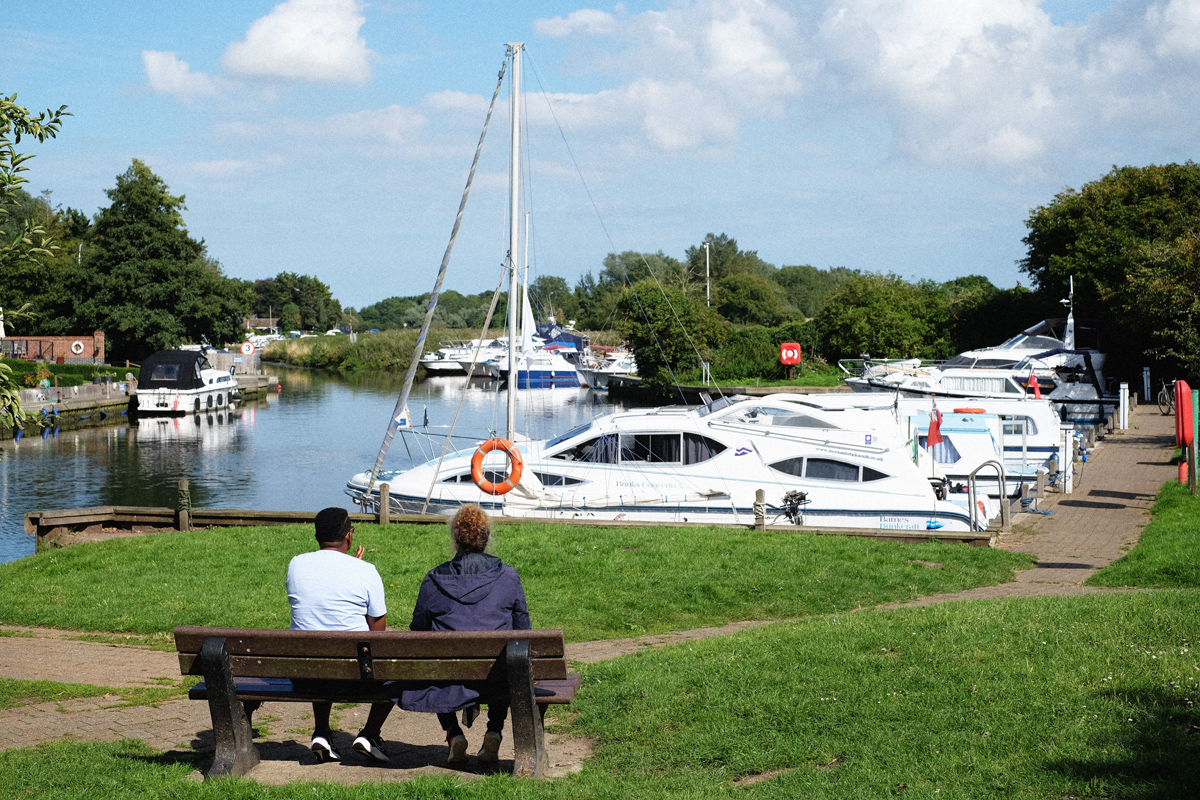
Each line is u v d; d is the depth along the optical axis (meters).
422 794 5.17
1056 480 22.66
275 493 30.30
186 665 5.69
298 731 6.88
